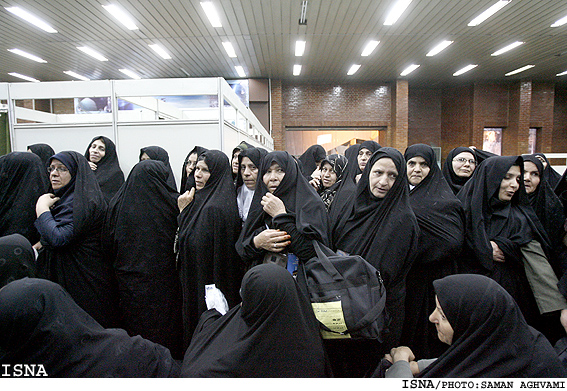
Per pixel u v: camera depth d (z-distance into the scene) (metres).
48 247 1.43
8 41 6.36
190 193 1.59
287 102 10.34
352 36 6.45
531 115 10.39
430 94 11.06
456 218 1.47
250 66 8.50
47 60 7.58
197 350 1.04
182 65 8.25
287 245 1.28
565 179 1.89
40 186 1.67
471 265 1.51
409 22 5.83
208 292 1.40
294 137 10.95
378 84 10.34
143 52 7.16
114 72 8.66
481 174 1.57
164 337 1.56
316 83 10.34
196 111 5.32
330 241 1.38
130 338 0.97
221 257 1.52
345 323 1.01
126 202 1.52
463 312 0.92
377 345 1.24
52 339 0.80
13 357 0.79
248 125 4.74
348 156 2.43
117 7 5.11
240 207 1.88
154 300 1.53
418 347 1.50
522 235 1.43
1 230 1.59
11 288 0.81
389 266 1.25
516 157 1.48
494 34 6.40
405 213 1.28
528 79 9.91
